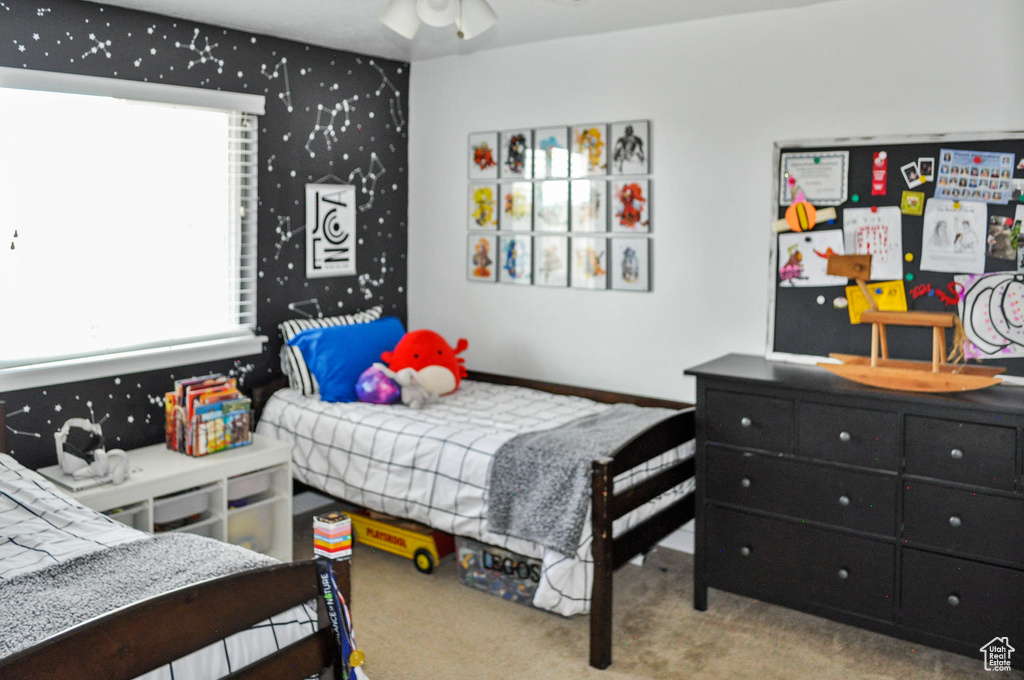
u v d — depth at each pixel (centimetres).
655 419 331
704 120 346
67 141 307
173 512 307
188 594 158
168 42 332
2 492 245
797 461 281
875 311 290
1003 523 247
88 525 230
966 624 256
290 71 379
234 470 321
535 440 300
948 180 290
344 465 340
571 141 383
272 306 384
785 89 325
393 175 436
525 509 282
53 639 138
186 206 347
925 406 256
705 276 352
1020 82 279
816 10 315
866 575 273
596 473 261
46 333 308
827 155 312
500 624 299
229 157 360
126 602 175
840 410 271
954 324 288
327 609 185
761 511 291
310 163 393
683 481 310
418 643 285
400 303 448
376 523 357
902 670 267
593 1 313
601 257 379
